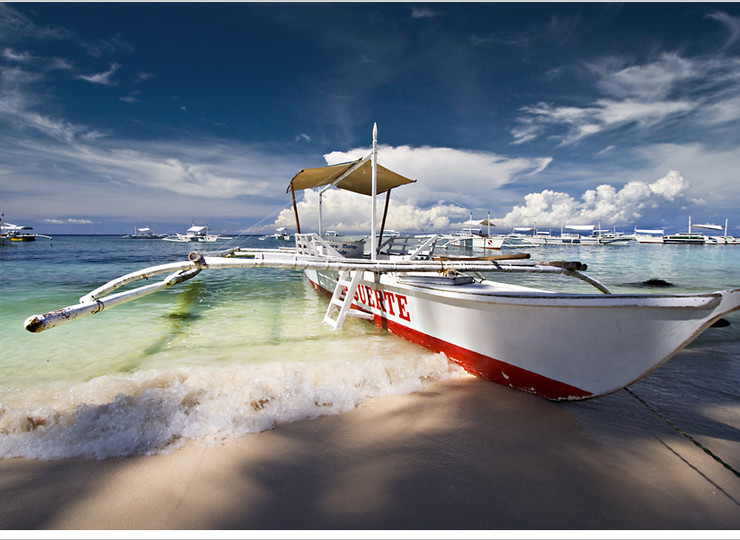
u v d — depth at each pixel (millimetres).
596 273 16828
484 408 3412
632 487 2289
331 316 7535
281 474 2395
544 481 2336
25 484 2273
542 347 3527
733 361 4867
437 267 5191
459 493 2217
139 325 6809
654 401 3600
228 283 14117
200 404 3260
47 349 5281
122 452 2617
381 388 3803
